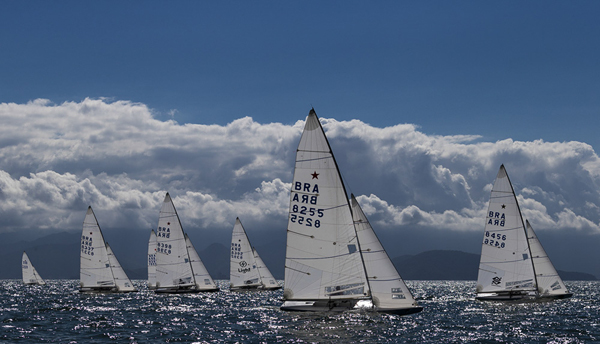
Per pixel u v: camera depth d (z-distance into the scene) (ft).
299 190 175.11
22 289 584.81
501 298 264.72
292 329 159.74
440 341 146.20
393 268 175.42
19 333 161.58
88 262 344.90
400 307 174.40
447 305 296.71
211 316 209.67
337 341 142.51
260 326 171.32
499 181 260.42
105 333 162.09
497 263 260.21
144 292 400.67
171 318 202.28
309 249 174.50
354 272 173.06
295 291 175.42
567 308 252.21
